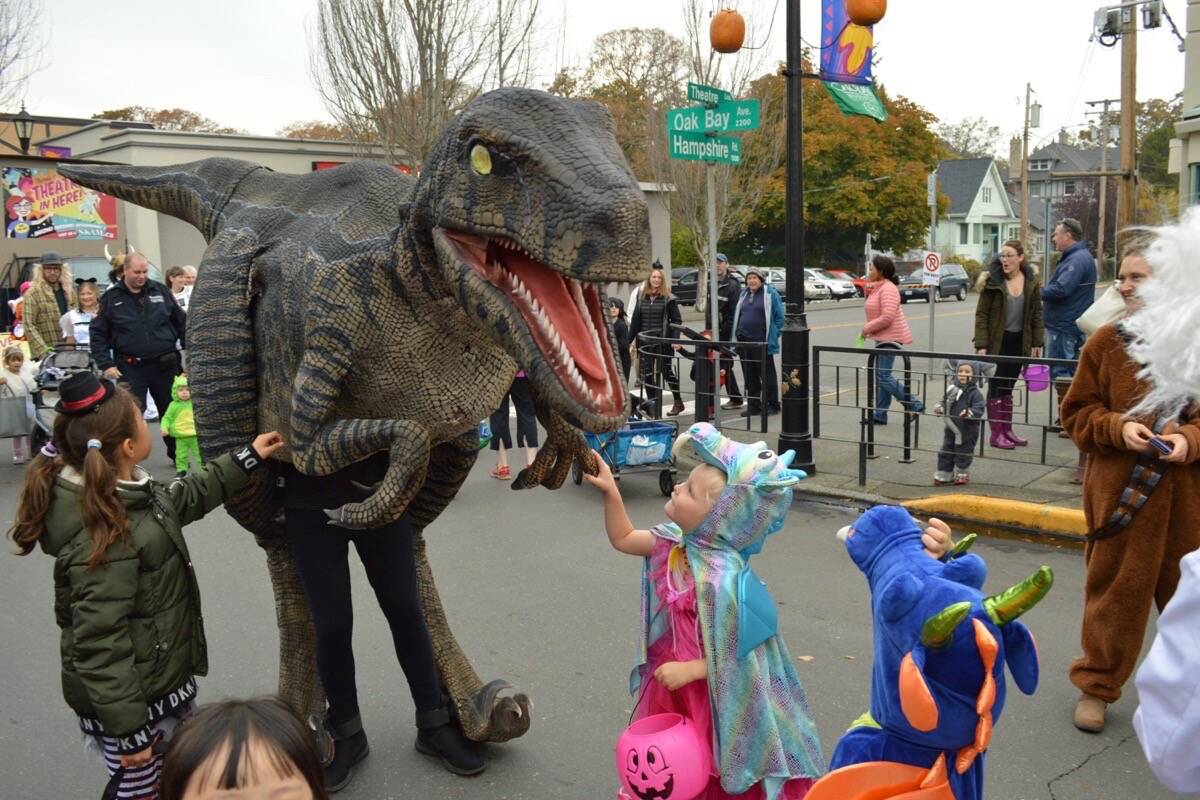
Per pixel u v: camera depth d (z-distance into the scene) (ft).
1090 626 14.02
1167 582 13.50
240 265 12.47
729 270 44.04
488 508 26.78
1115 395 13.09
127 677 9.91
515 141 9.18
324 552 12.43
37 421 31.63
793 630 18.01
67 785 13.69
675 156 28.71
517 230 9.14
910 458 27.09
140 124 85.97
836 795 8.81
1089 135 241.76
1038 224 225.76
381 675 16.65
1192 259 9.15
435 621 13.87
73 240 71.92
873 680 9.17
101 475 9.76
